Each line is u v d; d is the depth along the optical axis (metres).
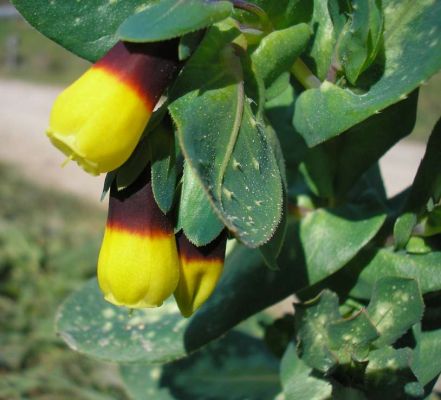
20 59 1.83
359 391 0.18
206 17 0.14
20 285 0.56
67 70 1.78
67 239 0.70
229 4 0.14
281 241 0.15
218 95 0.14
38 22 0.16
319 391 0.19
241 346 0.27
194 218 0.14
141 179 0.14
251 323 0.29
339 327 0.18
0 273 0.58
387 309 0.18
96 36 0.16
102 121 0.13
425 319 0.19
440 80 1.17
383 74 0.16
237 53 0.15
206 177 0.14
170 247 0.14
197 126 0.14
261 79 0.15
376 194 0.20
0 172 1.04
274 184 0.14
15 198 0.88
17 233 0.64
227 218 0.13
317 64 0.17
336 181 0.20
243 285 0.19
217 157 0.14
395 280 0.17
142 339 0.21
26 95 1.59
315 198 0.21
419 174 0.18
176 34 0.13
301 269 0.19
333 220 0.19
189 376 0.26
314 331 0.18
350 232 0.19
